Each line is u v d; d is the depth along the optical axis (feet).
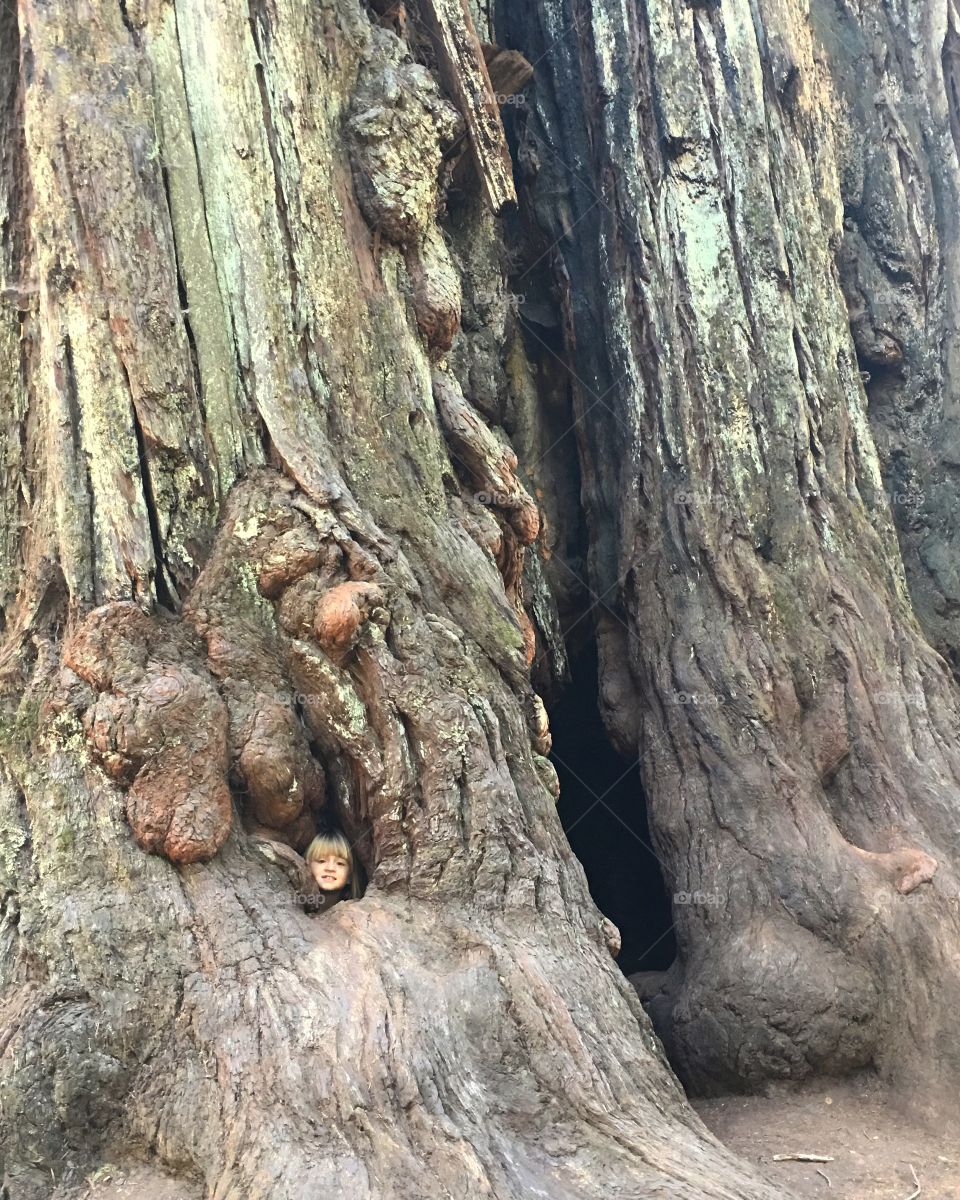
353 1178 16.34
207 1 25.39
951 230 41.86
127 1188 17.88
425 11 32.55
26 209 24.22
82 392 22.58
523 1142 17.79
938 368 40.45
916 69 43.24
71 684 21.08
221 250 24.23
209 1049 18.40
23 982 19.61
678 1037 26.55
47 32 23.71
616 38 37.19
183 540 22.70
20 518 23.39
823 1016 25.27
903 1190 20.04
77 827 20.36
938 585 38.09
